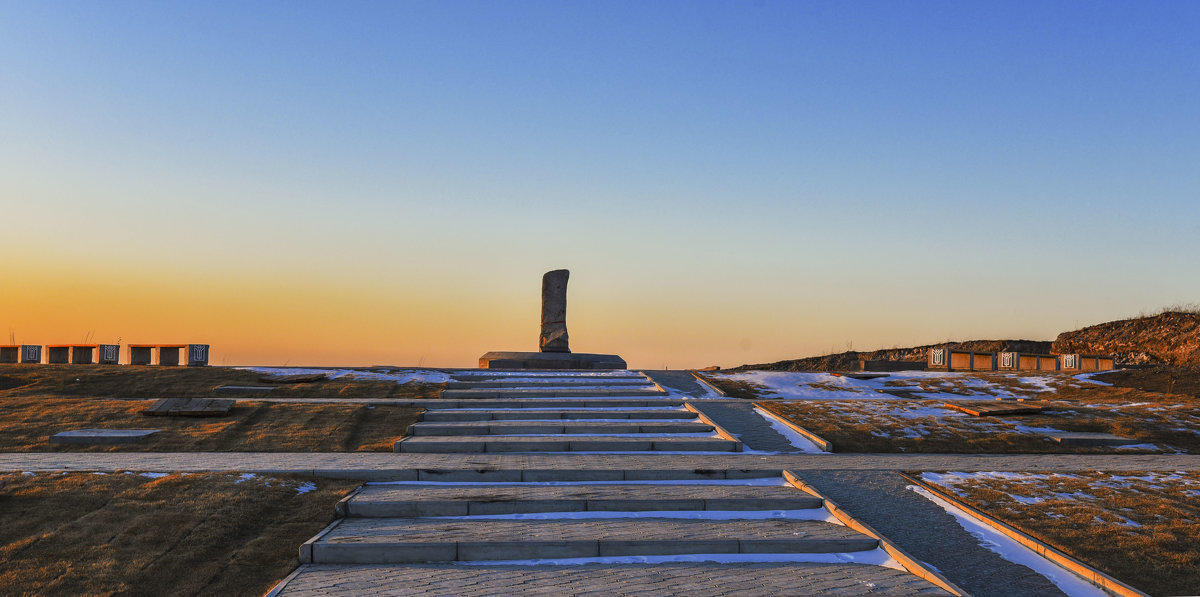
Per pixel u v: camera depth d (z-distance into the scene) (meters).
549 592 9.73
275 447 18.98
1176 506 13.48
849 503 14.02
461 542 11.48
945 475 15.99
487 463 16.98
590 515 13.70
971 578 10.61
